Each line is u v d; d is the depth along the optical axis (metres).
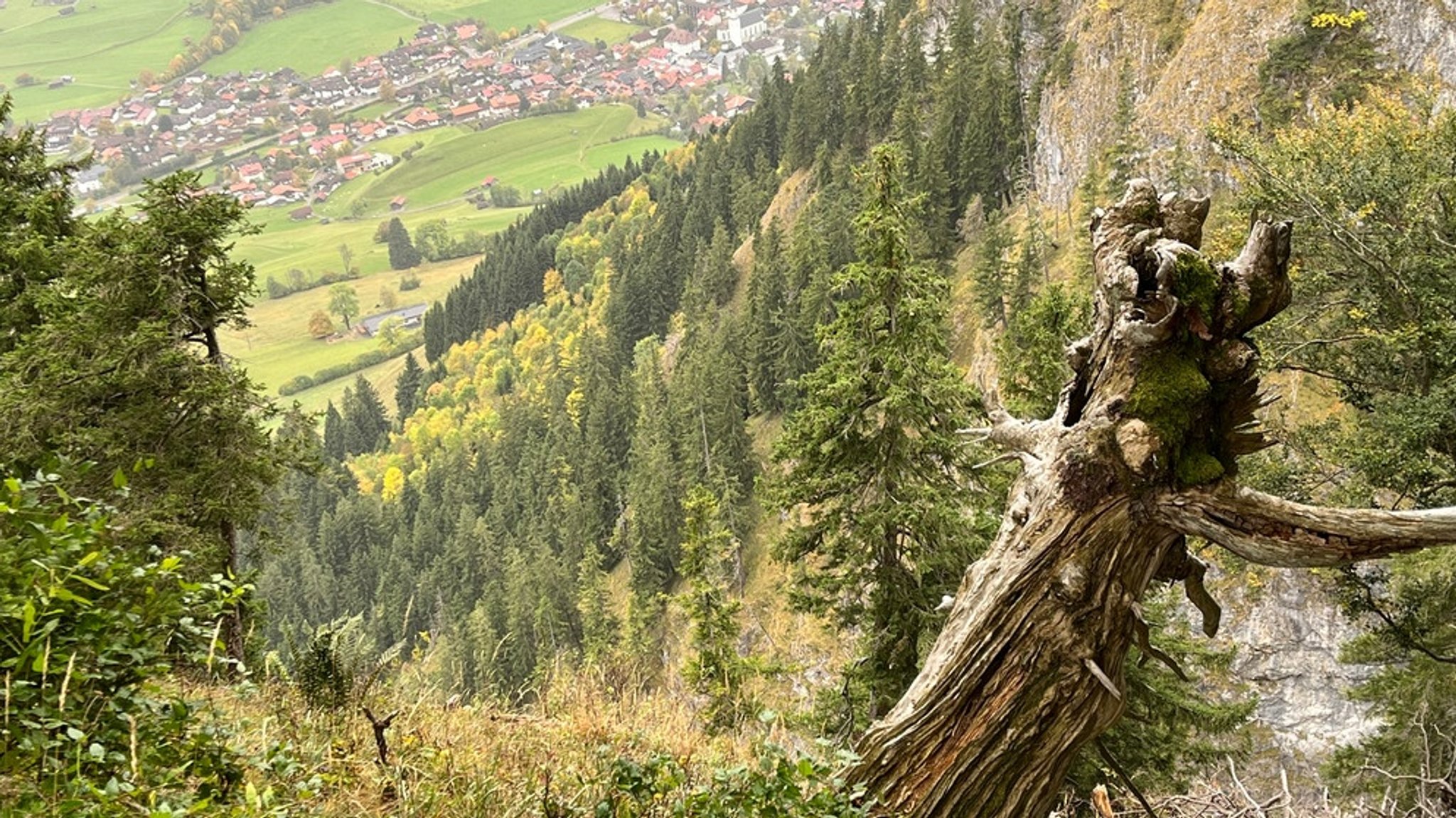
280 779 3.98
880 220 12.44
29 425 12.59
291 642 6.39
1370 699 15.70
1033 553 4.05
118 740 3.37
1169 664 4.29
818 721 13.51
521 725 6.42
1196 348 3.93
